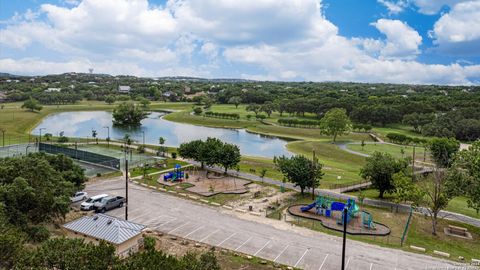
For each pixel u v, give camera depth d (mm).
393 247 42312
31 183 38125
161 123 187750
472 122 143125
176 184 66625
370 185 71438
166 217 49281
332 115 139000
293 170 61812
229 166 75938
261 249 40062
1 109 191000
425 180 62438
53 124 167125
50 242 24141
